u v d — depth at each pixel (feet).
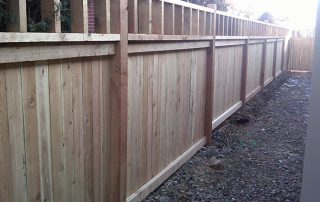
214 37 17.12
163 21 11.68
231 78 23.13
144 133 11.66
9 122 6.48
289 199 12.60
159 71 12.29
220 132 20.21
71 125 8.15
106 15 8.61
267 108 28.22
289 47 51.57
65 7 7.97
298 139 20.07
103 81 9.14
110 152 9.79
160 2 11.38
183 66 14.39
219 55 19.70
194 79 15.79
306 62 51.39
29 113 6.91
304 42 51.21
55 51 7.20
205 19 15.97
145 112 11.57
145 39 10.41
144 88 11.34
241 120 23.03
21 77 6.64
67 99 7.93
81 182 8.73
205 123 17.78
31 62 6.82
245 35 25.29
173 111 13.85
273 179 14.38
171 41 12.55
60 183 7.98
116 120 9.56
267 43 35.12
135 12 9.91
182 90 14.53
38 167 7.29
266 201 12.50
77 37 7.55
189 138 15.87
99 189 9.50
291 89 38.32
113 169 9.87
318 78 7.18
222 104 21.45
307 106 29.32
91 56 8.52
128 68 10.24
